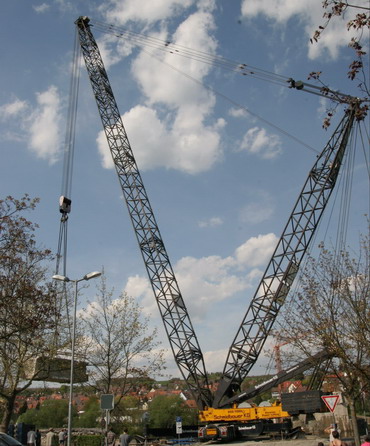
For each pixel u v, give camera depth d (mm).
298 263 52719
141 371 42594
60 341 38969
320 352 33500
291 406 43906
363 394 33375
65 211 50562
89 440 49281
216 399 52500
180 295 60125
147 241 61938
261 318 53000
